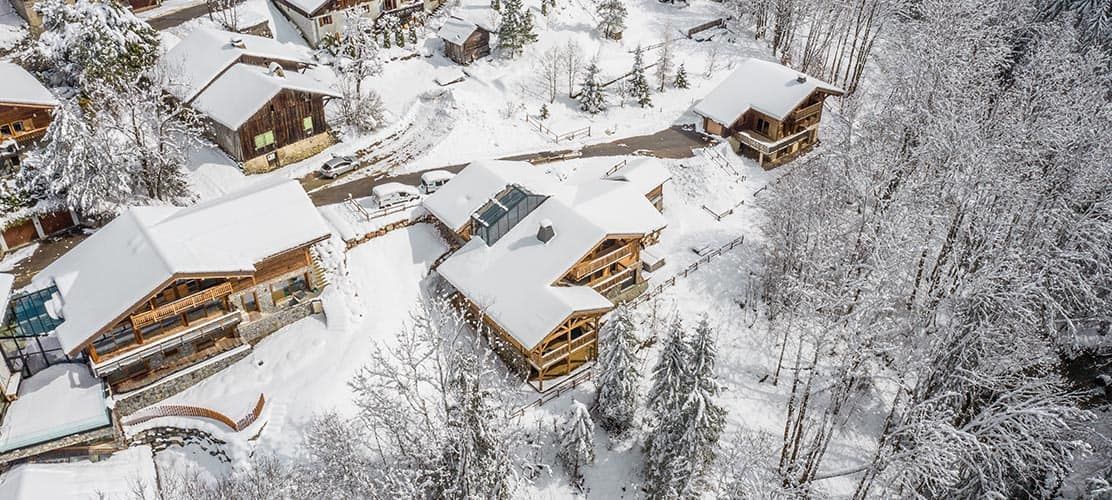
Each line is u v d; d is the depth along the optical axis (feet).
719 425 139.44
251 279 154.30
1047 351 155.74
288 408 143.64
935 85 187.93
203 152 209.56
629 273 175.52
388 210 185.57
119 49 201.57
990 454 122.93
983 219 161.27
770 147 219.00
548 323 147.64
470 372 120.37
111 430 132.05
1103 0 221.87
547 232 162.30
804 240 167.73
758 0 287.07
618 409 145.28
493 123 230.48
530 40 260.83
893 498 142.10
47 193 175.01
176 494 128.98
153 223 149.89
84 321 135.23
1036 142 181.88
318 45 255.09
